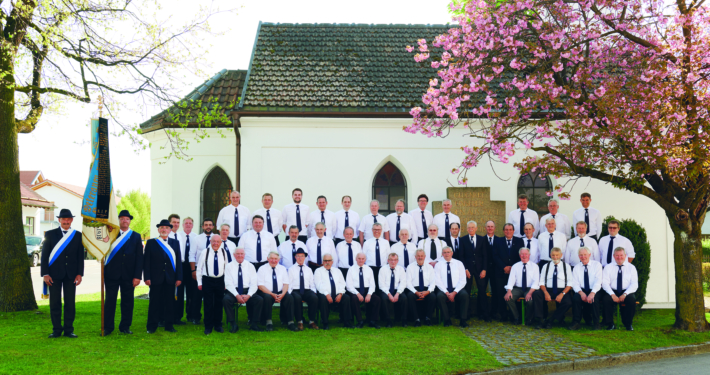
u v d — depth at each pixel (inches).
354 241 391.5
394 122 491.5
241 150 486.6
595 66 362.6
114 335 320.8
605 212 491.8
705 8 323.0
